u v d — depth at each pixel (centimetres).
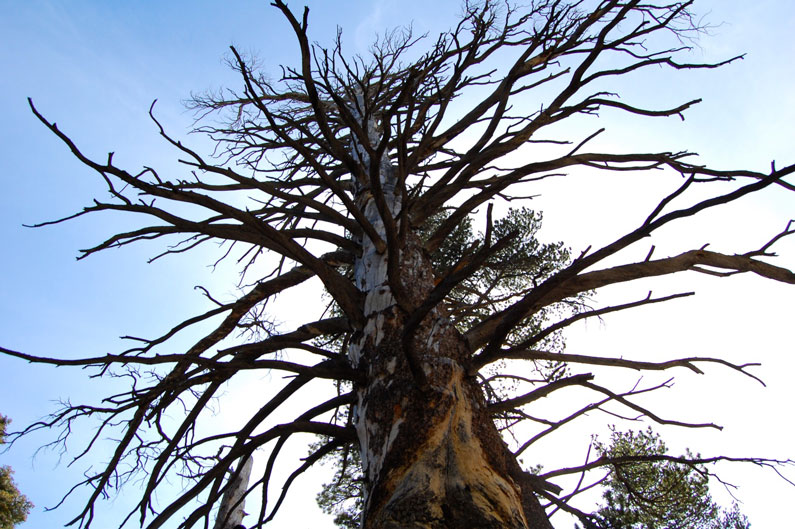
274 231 372
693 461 445
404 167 351
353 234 539
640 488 679
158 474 431
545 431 445
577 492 436
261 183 450
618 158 529
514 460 342
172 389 425
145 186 343
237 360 392
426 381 327
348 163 394
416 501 291
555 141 563
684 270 369
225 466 374
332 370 378
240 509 703
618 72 534
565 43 575
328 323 455
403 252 455
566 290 366
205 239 566
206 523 421
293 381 413
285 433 376
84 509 433
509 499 300
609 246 293
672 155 525
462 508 289
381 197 323
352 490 868
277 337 441
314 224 702
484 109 614
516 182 500
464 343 380
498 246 254
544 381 546
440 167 627
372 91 817
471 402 342
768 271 361
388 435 332
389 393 351
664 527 686
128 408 425
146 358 348
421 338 377
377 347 384
